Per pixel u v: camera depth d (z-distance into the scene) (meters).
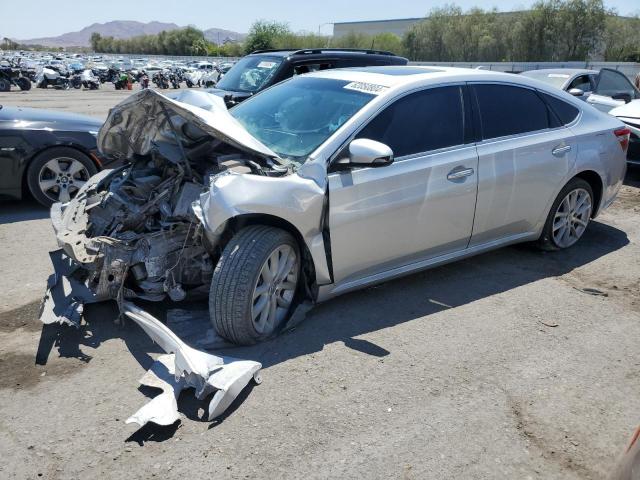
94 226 3.96
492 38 49.62
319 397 3.06
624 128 5.57
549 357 3.56
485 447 2.74
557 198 5.07
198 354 3.08
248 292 3.33
